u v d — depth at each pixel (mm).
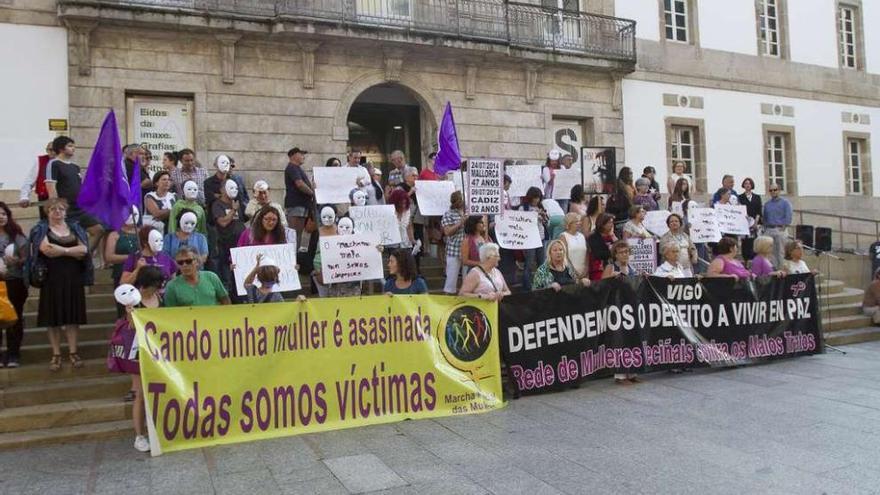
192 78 13469
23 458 5738
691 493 4801
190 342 6020
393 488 4930
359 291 8109
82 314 7141
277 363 6332
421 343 6988
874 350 10578
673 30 19359
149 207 8812
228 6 13555
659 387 8094
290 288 7312
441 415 6918
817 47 21797
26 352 7453
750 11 20578
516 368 7594
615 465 5375
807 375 8680
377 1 15211
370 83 15117
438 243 11852
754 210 14359
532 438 6113
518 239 9359
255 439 6148
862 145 22625
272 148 14117
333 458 5629
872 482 4992
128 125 13164
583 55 17172
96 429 6320
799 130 21156
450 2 15773
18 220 11648
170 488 5008
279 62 14242
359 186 10289
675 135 19344
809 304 10008
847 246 21219
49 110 12391
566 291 7961
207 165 13508
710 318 9047
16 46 12211
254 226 7633
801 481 5020
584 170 12102
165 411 5852
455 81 16109
